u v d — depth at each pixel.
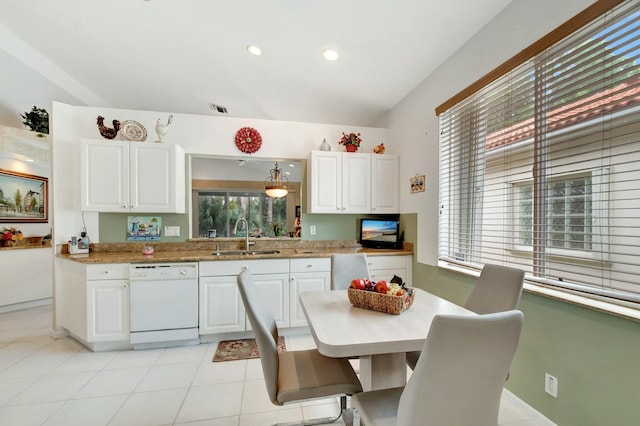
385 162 3.38
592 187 1.46
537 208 1.75
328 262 2.92
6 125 3.58
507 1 1.92
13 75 3.37
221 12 2.28
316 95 3.37
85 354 2.47
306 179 3.47
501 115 2.02
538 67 1.72
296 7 2.14
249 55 2.75
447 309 1.51
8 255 3.61
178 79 3.22
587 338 1.40
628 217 1.31
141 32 2.57
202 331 2.65
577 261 1.53
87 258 2.54
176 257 2.62
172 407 1.80
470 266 2.32
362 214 3.62
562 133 1.59
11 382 2.05
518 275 1.56
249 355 2.48
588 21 1.39
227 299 2.70
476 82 2.14
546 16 1.67
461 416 0.90
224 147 3.24
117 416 1.71
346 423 1.56
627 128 1.30
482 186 2.23
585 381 1.40
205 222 6.23
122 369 2.24
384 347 1.11
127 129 2.92
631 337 1.22
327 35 2.41
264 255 2.81
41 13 2.45
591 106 1.44
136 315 2.52
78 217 2.93
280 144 3.38
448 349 0.80
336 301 1.66
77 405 1.81
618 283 1.35
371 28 2.29
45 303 3.95
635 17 1.25
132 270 2.51
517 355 1.80
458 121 2.49
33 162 3.98
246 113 3.87
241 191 6.40
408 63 2.70
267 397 1.91
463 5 1.98
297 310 2.85
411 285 3.15
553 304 1.57
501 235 2.07
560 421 1.52
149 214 3.13
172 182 2.87
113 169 2.76
